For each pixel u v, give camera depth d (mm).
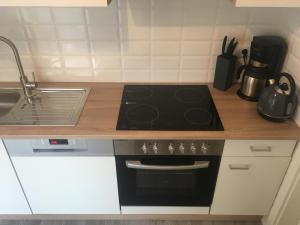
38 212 1780
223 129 1397
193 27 1620
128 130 1388
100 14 1573
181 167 1437
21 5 1163
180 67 1765
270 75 1544
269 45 1456
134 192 1650
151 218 1937
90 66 1757
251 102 1617
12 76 1801
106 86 1783
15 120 1457
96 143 1420
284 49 1522
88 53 1708
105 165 1520
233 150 1454
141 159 1481
